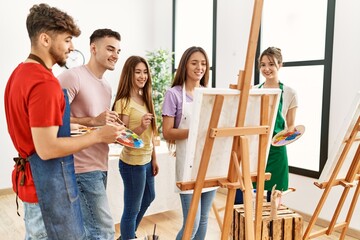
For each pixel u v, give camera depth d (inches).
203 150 53.8
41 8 48.3
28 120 46.9
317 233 78.3
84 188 70.1
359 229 112.7
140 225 125.0
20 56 163.6
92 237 71.1
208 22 180.4
